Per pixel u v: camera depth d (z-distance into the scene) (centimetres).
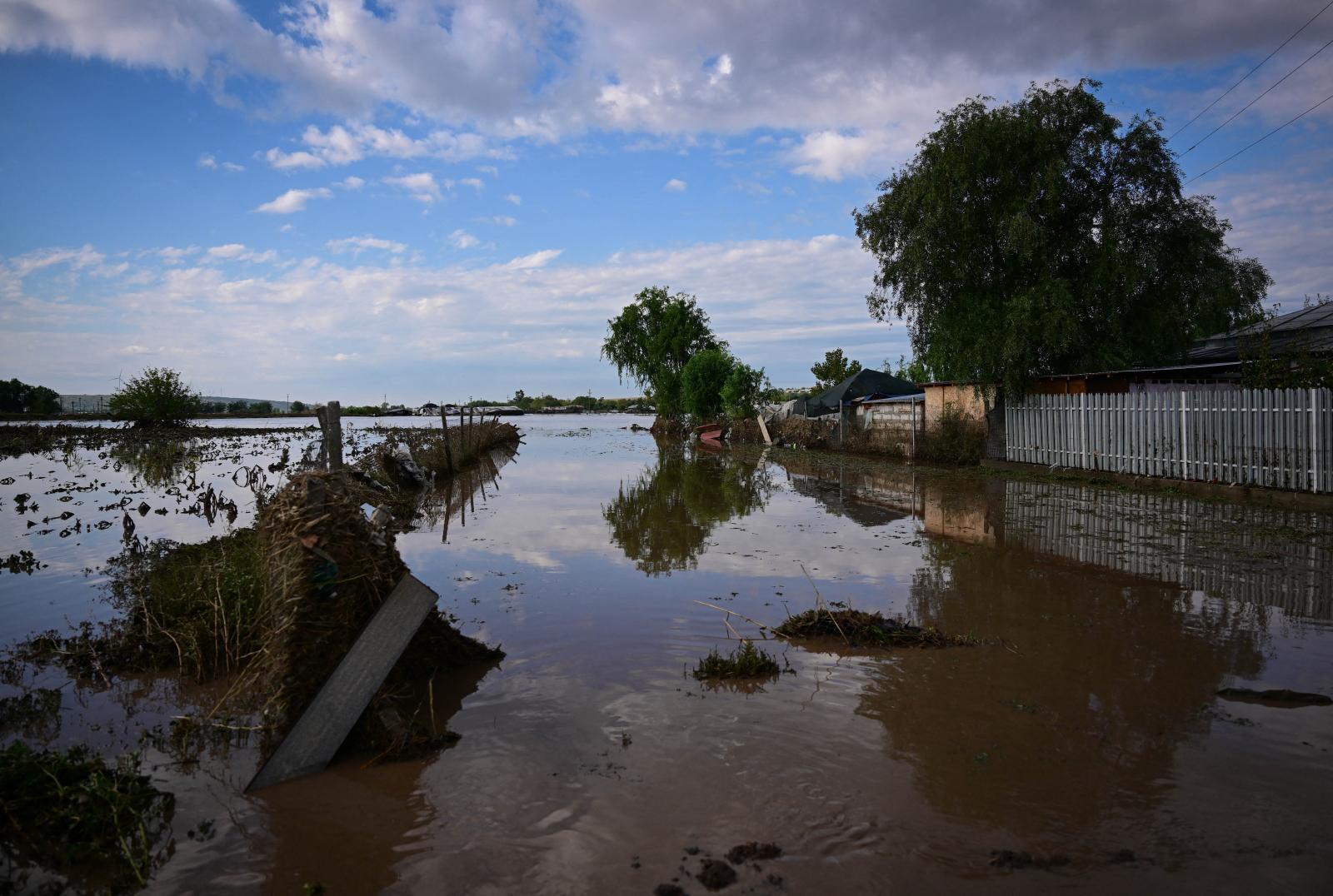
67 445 2883
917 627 615
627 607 701
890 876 303
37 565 905
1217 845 318
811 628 612
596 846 329
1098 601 686
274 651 440
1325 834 325
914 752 408
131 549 950
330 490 479
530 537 1073
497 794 376
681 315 4603
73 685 538
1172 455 1449
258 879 316
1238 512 1156
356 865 324
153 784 399
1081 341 1761
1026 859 310
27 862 333
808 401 3356
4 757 382
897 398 2677
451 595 752
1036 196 1711
